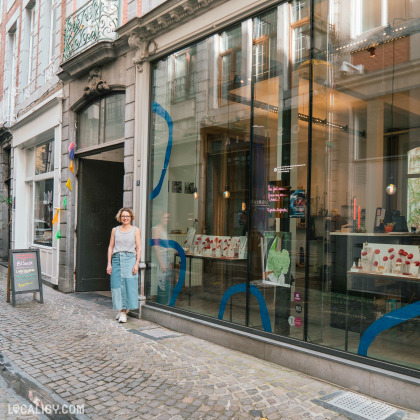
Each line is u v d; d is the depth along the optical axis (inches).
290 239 200.8
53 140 435.8
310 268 191.0
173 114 272.4
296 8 203.9
